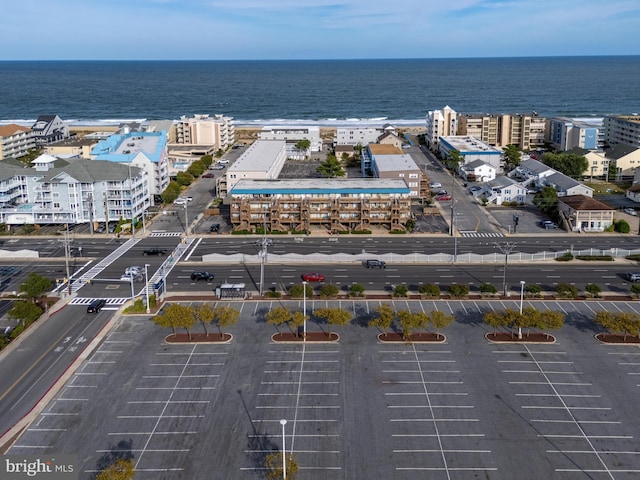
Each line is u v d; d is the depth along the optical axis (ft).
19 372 267.39
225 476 199.11
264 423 228.02
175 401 243.19
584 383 255.29
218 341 295.48
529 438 218.59
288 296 354.54
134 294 361.92
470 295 355.36
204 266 417.28
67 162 585.22
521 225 519.60
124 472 184.44
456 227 513.86
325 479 196.95
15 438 219.82
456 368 268.21
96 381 259.19
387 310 297.33
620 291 362.53
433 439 217.97
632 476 198.49
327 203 504.84
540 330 305.32
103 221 523.29
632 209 552.82
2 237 489.67
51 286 374.63
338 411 235.61
